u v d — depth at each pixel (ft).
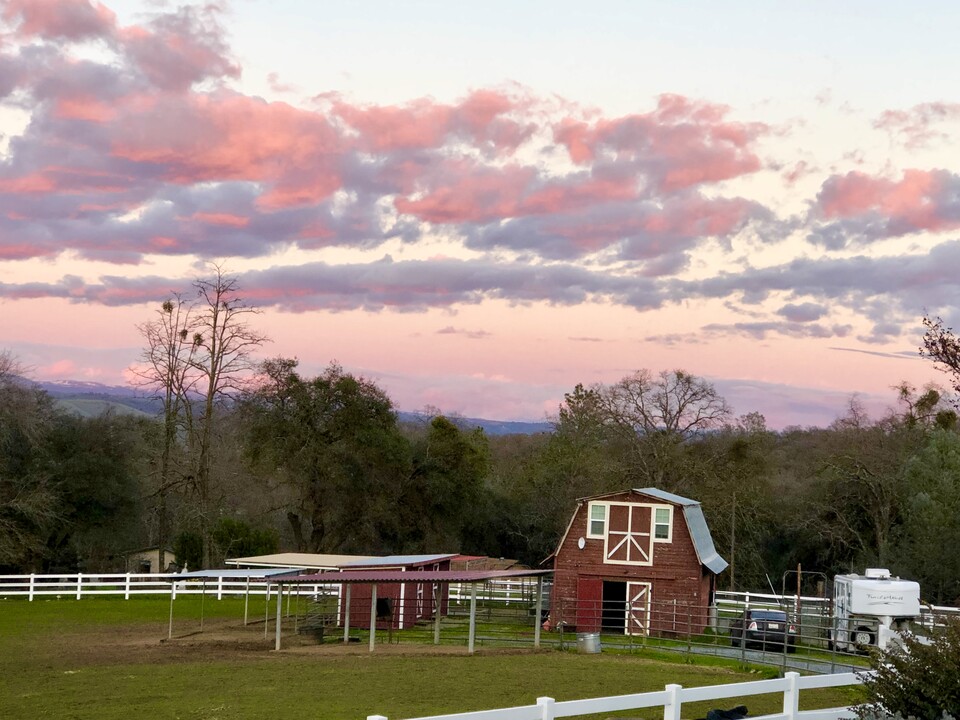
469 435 249.75
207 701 81.51
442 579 117.70
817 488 243.81
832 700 86.07
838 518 238.68
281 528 268.82
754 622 131.95
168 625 146.72
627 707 52.65
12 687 89.61
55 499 207.41
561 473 268.00
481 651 119.24
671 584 149.79
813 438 312.91
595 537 153.17
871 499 239.91
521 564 249.14
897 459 240.94
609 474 237.25
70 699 82.94
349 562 150.51
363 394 231.09
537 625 127.34
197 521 219.00
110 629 141.18
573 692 87.15
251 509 269.44
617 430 236.84
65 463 220.02
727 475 232.94
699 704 81.92
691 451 234.17
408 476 235.81
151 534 246.68
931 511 213.05
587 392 280.72
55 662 106.93
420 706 79.05
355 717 73.97
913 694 55.16
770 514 241.76
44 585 179.32
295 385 229.45
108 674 97.60
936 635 58.03
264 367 229.45
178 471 223.51
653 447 232.12
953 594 207.92
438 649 120.88
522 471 285.23
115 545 232.32
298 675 96.94
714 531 231.30
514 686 90.38
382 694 85.30
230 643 125.90
